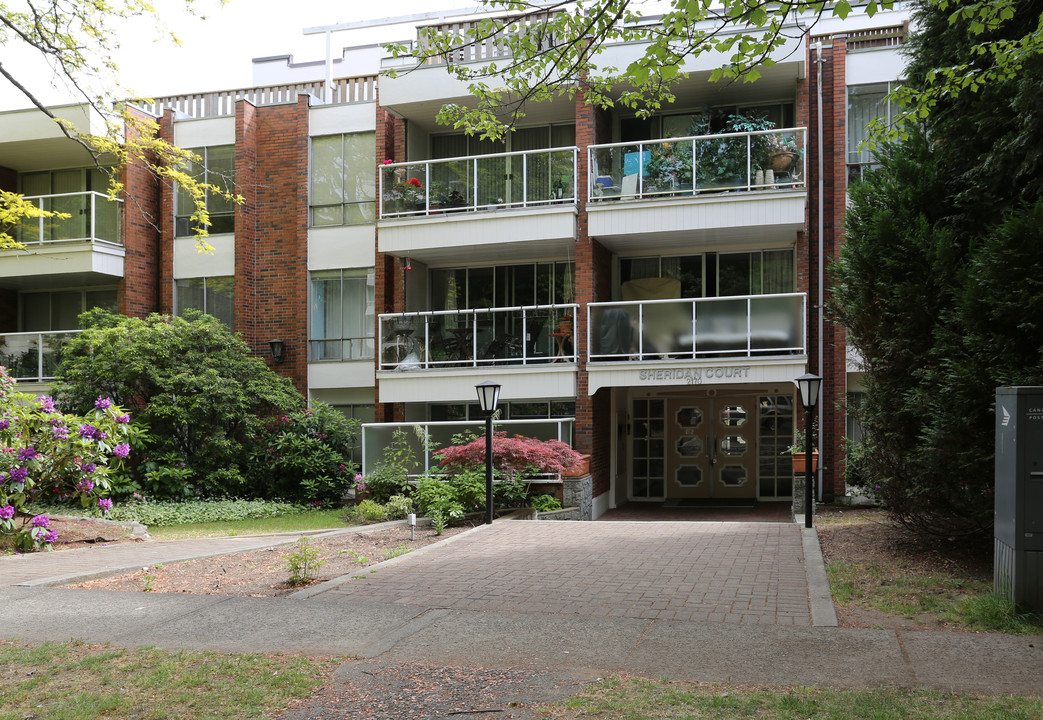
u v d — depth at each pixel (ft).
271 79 87.04
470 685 15.92
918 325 28.19
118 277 67.41
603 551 31.07
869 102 56.08
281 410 62.18
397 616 21.16
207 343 60.03
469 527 41.47
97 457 39.01
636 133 61.57
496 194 57.26
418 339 58.23
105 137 41.42
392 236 58.54
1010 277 24.79
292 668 17.08
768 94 58.18
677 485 65.31
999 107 29.09
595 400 56.65
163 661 17.71
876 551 30.07
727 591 23.89
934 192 30.63
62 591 24.63
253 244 67.56
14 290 73.36
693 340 52.80
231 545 36.19
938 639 18.66
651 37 25.07
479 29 25.64
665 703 14.69
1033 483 20.51
